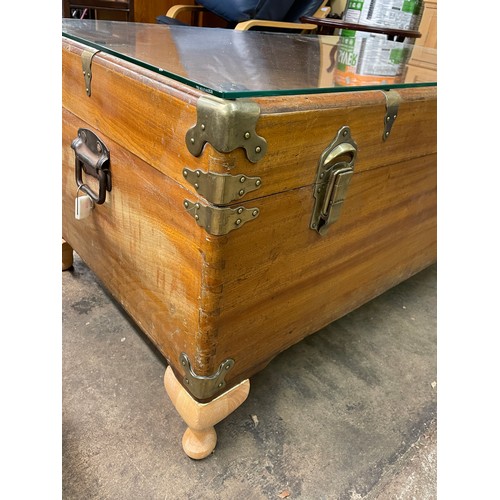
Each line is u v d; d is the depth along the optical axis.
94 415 0.77
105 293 1.08
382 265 0.89
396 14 1.24
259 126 0.47
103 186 0.71
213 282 0.54
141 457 0.71
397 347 1.04
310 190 0.59
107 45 0.70
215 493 0.67
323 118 0.54
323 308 0.79
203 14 2.10
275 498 0.67
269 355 0.73
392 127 0.67
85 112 0.71
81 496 0.64
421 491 0.70
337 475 0.71
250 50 0.85
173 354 0.67
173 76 0.53
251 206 0.52
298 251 0.64
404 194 0.81
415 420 0.84
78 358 0.88
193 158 0.49
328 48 0.99
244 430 0.78
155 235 0.62
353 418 0.83
